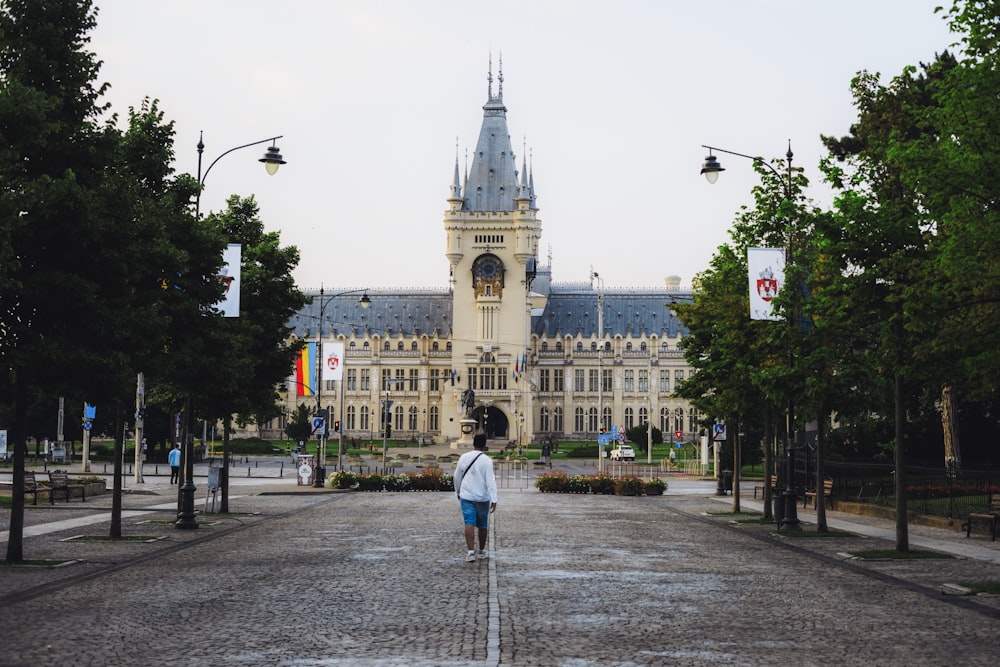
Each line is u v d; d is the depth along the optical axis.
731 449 90.25
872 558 30.73
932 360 30.72
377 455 162.88
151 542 34.12
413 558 28.61
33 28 28.84
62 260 27.55
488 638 16.66
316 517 46.62
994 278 26.53
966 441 70.25
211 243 36.09
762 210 46.28
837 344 38.59
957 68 27.56
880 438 74.88
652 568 26.88
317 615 18.89
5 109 25.36
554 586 22.95
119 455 35.66
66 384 27.80
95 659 15.00
